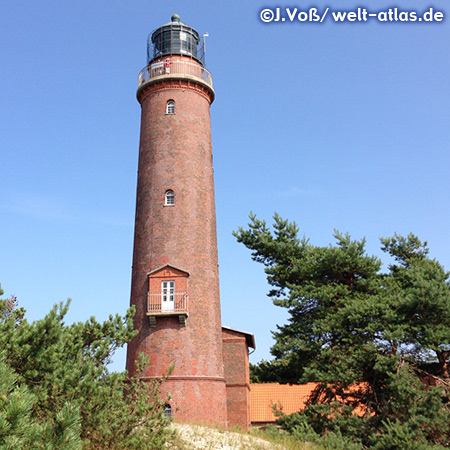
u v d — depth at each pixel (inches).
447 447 943.0
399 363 1016.2
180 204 1244.5
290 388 1624.0
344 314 1053.2
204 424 1010.1
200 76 1389.0
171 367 730.2
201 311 1180.5
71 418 367.6
